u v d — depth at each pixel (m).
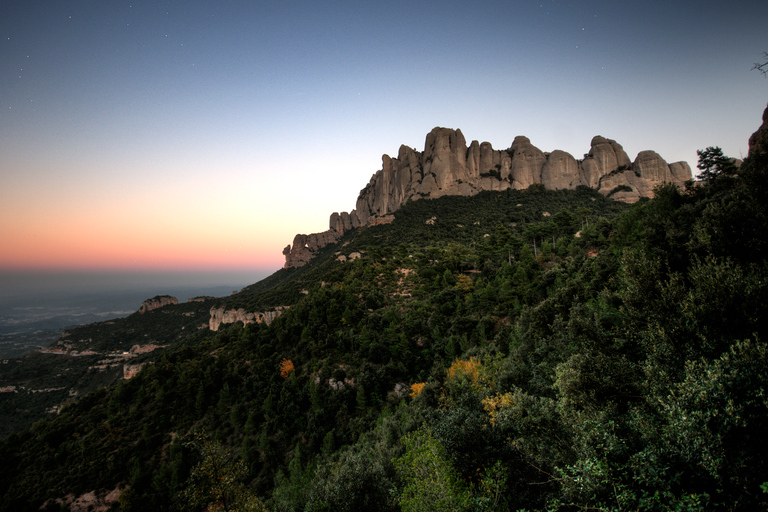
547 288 40.62
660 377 9.74
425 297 63.16
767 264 11.23
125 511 32.34
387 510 12.93
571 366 12.55
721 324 9.91
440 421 13.52
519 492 10.51
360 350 47.28
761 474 6.28
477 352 36.78
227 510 14.03
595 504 7.45
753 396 7.13
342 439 36.56
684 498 6.27
